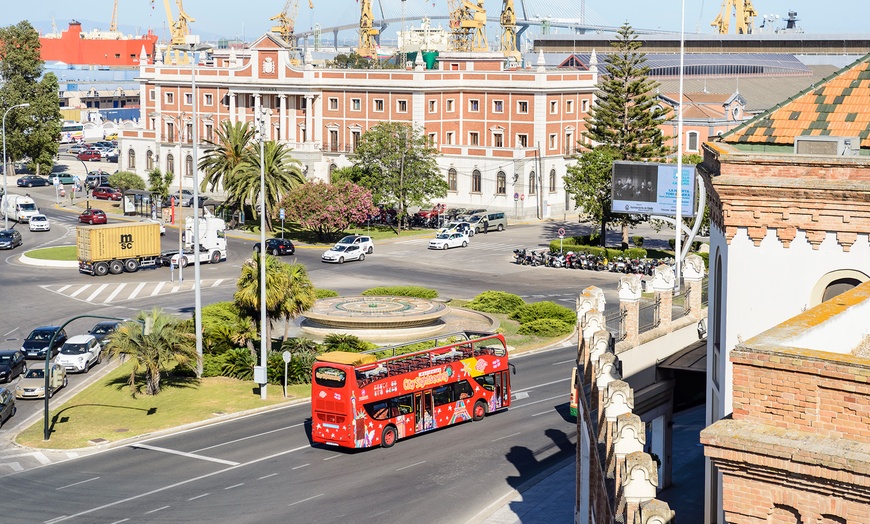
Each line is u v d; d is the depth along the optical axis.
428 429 50.34
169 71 146.00
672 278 35.09
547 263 96.06
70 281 87.81
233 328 63.16
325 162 135.50
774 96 154.88
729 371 21.16
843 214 19.80
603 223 101.44
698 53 181.12
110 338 56.00
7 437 49.56
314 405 47.38
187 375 59.69
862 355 16.27
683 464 38.75
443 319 73.12
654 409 33.81
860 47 170.12
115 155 178.88
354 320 66.31
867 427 12.88
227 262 97.38
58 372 57.91
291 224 117.44
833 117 23.31
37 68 152.75
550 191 128.25
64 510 39.91
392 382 48.50
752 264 20.81
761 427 13.48
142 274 91.25
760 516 13.39
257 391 57.22
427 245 107.81
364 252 100.88
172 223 117.44
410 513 39.53
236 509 40.00
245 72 139.88
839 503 12.84
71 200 133.88
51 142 153.38
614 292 83.94
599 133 107.12
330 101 135.38
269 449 47.81
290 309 59.59
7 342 67.06
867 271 19.80
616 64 106.75
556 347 69.12
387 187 115.69
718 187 20.69
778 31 197.12
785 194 20.16
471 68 135.25
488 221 115.69
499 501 40.75
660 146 107.94
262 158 57.78
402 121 130.00
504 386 54.53
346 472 44.66
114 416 52.50
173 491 42.16
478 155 124.81
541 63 125.50
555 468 44.81
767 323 20.78
